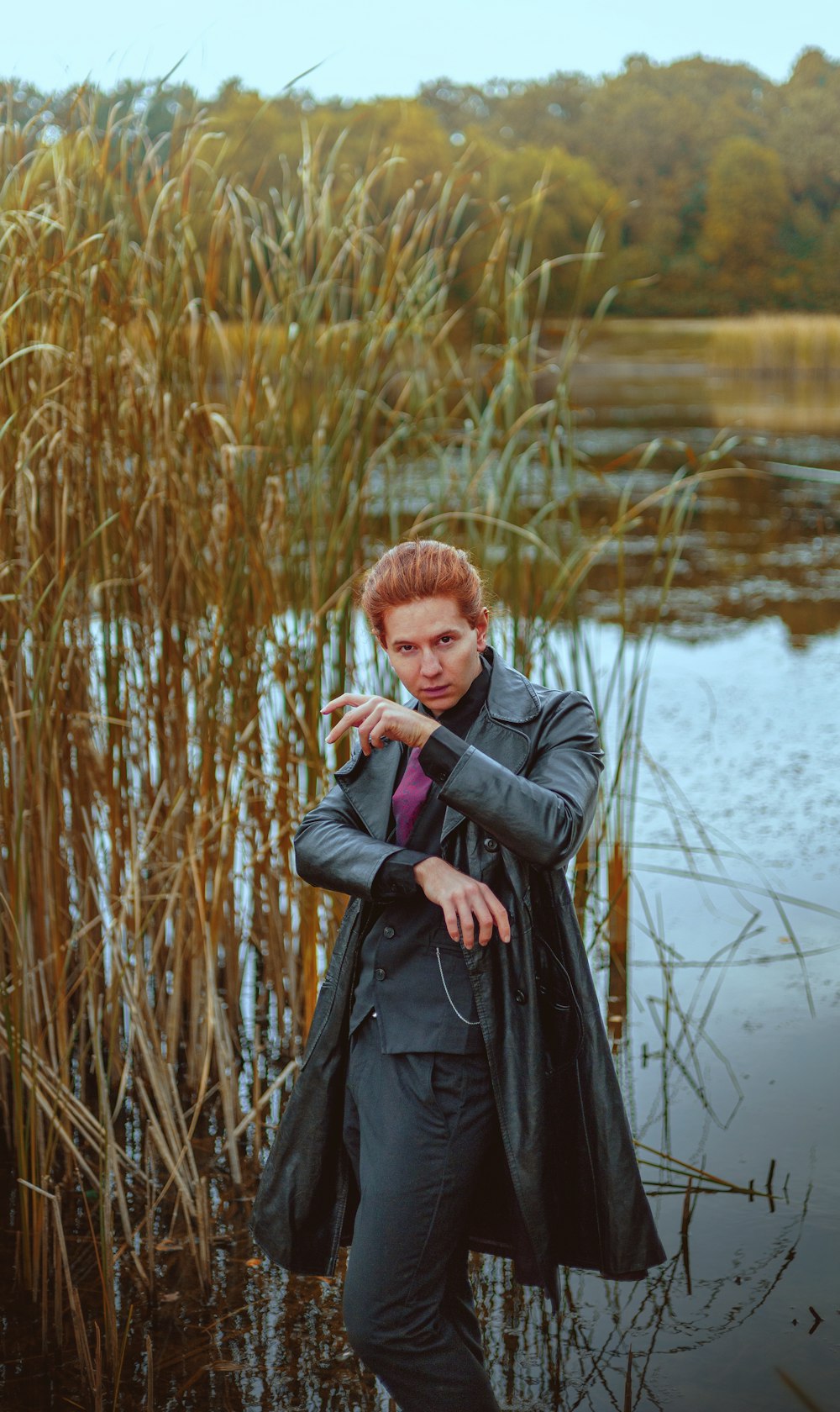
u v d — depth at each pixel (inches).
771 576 401.4
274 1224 84.0
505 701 80.2
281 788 144.6
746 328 1202.0
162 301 139.3
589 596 372.5
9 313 121.2
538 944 78.7
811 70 2092.8
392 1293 75.0
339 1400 93.1
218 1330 101.3
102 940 144.0
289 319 143.8
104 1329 101.5
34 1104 112.8
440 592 77.2
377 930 80.2
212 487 143.8
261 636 145.2
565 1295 104.1
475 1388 76.3
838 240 1934.1
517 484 159.8
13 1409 93.0
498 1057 76.5
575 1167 80.5
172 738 147.3
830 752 237.5
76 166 138.6
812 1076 135.3
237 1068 141.3
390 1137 76.7
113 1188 120.1
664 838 199.0
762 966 159.8
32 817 123.8
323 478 146.6
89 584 137.9
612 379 1273.4
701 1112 129.0
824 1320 99.5
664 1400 91.7
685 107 2030.0
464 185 163.6
